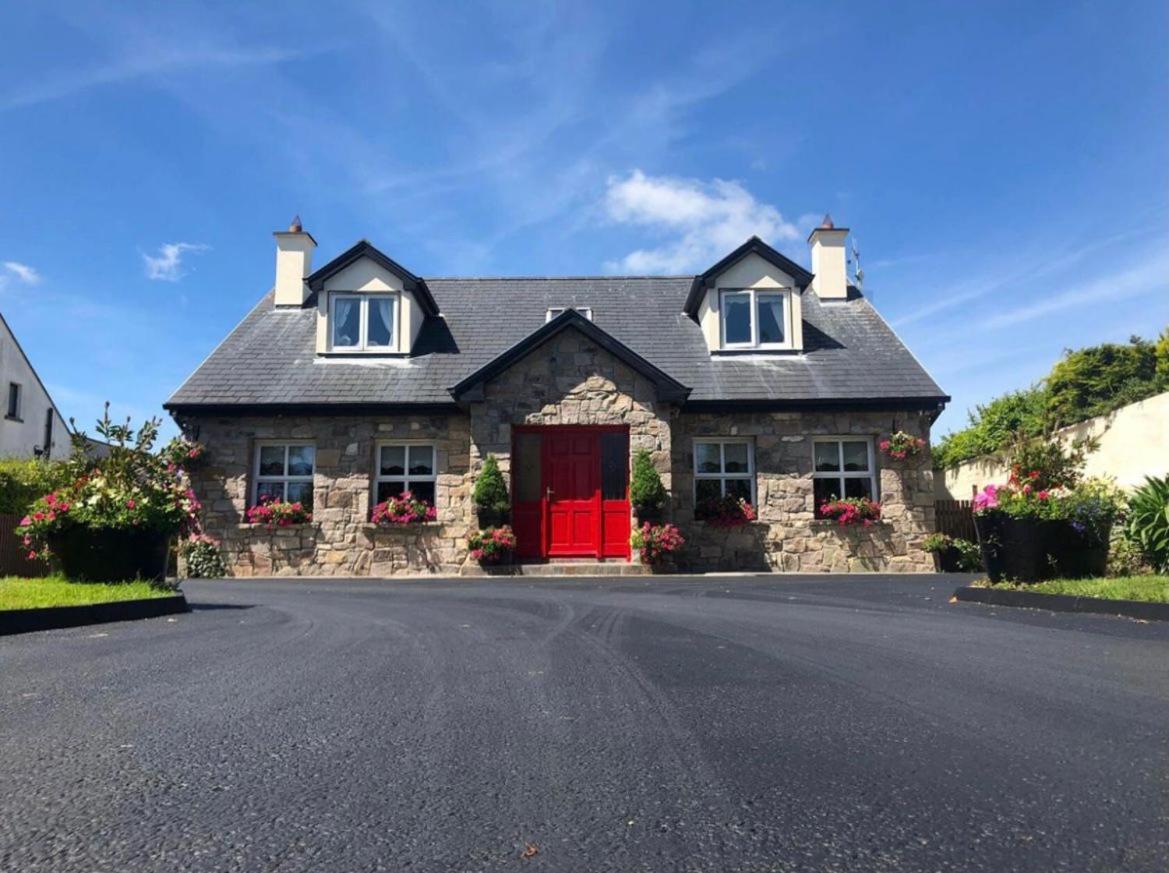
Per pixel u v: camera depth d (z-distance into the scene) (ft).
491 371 47.44
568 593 32.81
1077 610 23.62
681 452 50.06
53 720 11.63
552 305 59.00
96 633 20.68
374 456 50.47
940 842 7.39
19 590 24.97
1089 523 27.76
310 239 59.52
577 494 48.26
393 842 7.43
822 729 11.14
